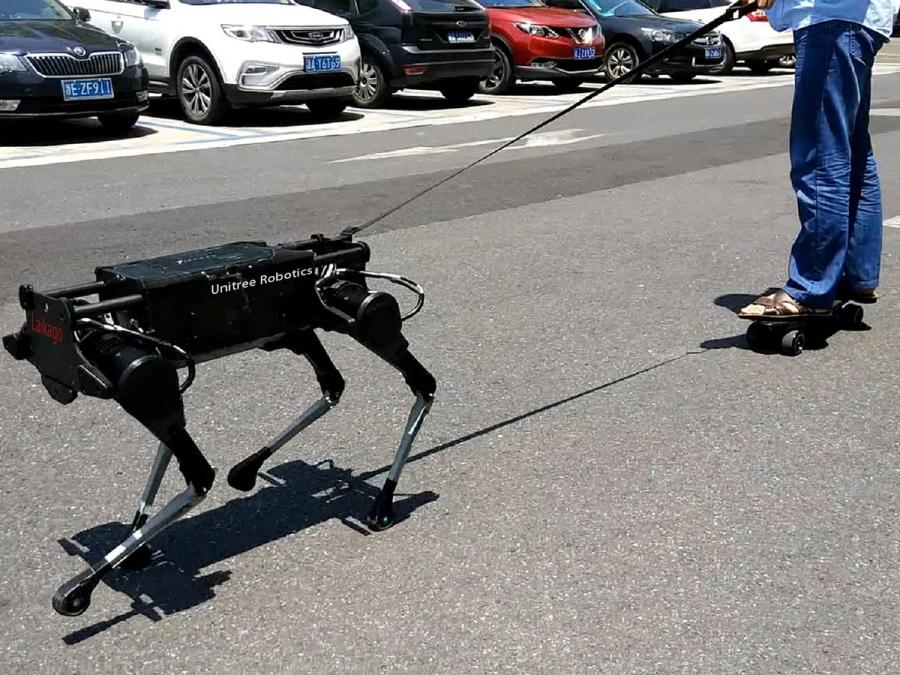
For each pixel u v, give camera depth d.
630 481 3.54
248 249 2.96
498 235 7.01
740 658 2.62
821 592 2.91
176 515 2.73
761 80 18.98
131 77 10.80
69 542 3.17
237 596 2.89
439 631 2.73
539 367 4.61
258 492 3.48
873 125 12.38
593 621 2.77
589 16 16.22
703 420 4.04
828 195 4.57
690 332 5.09
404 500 3.42
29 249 6.55
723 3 19.86
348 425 4.00
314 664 2.60
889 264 6.30
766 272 6.16
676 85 17.77
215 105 11.90
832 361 4.68
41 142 10.85
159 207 7.79
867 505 3.39
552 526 3.24
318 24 12.01
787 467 3.64
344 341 4.96
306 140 11.13
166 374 2.54
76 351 2.50
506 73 15.72
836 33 4.42
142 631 2.74
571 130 12.02
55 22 11.02
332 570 3.01
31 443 3.85
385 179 8.92
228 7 12.12
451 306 5.47
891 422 4.03
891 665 2.61
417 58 13.45
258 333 2.86
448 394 4.31
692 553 3.10
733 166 9.74
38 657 2.63
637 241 6.88
